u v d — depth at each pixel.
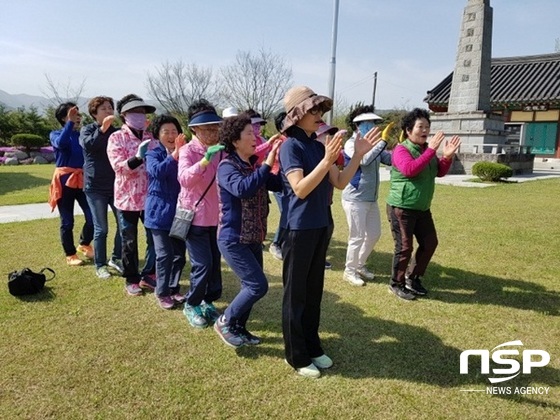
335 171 2.83
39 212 8.09
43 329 3.40
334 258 5.48
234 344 3.12
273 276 4.73
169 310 3.82
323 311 3.81
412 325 3.56
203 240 3.41
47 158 22.86
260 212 3.03
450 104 16.75
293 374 2.85
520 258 5.36
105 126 4.20
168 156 3.63
